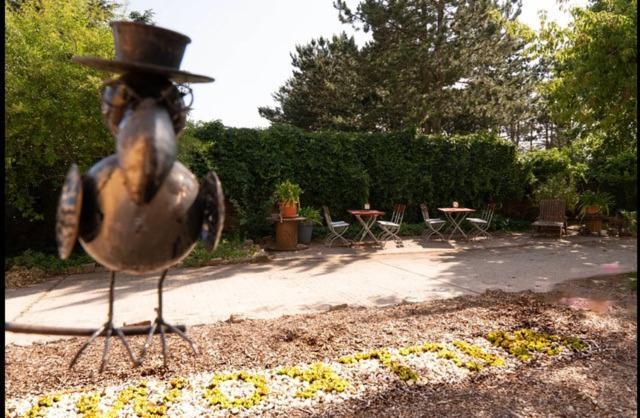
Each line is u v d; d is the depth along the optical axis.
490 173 13.47
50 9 7.68
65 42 7.57
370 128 19.09
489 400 2.93
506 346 3.78
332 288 6.46
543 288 6.28
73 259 8.09
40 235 9.27
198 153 10.26
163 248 1.12
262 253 8.85
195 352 1.32
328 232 11.63
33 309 5.45
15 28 7.32
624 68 7.10
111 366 3.34
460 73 15.51
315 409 2.77
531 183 13.84
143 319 4.95
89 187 1.09
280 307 5.46
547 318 4.44
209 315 5.12
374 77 16.55
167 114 1.04
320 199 11.89
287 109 27.48
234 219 10.98
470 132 18.91
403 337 3.98
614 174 13.21
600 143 10.96
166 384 3.06
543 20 8.48
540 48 8.81
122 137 0.95
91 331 1.29
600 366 3.45
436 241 11.29
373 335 4.04
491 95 16.42
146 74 1.11
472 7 14.82
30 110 7.01
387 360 3.44
